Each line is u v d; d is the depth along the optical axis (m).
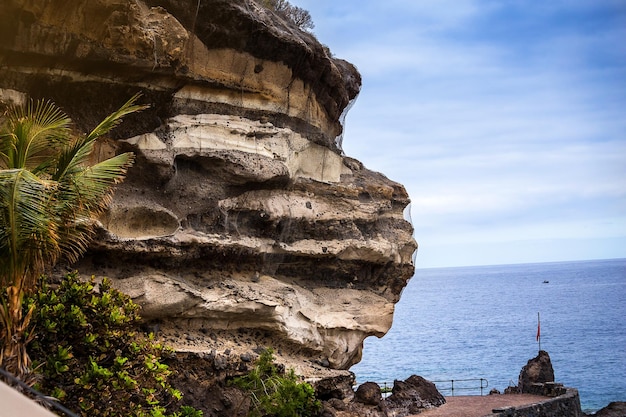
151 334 23.05
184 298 26.61
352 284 35.78
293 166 32.56
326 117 35.62
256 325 29.27
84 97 25.66
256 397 26.09
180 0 27.48
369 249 35.41
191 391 25.41
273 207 31.12
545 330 138.25
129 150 26.81
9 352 18.78
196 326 27.58
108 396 20.28
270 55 30.81
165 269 27.19
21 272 19.14
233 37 29.14
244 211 30.38
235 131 29.70
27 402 8.56
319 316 32.28
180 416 23.09
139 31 25.38
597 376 87.25
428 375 88.56
